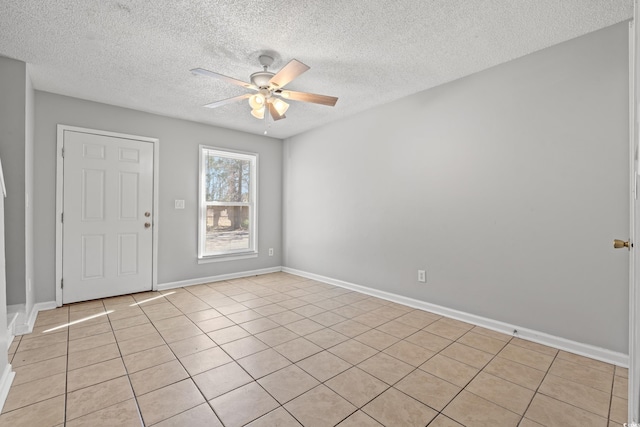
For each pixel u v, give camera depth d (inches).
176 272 161.8
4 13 78.7
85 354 88.0
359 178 153.1
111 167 141.7
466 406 66.2
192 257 167.3
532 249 97.6
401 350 91.1
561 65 92.0
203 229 172.2
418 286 128.5
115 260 143.2
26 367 80.7
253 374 78.1
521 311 100.0
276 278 183.5
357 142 153.9
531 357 87.0
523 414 63.7
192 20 82.0
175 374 77.9
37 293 124.4
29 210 113.9
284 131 186.5
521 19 81.3
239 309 127.0
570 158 90.4
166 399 68.0
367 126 148.7
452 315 117.0
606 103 84.8
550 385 73.7
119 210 144.0
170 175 159.2
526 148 98.6
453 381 75.4
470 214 112.0
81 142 134.3
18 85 102.6
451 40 91.0
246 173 192.1
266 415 63.2
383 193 141.8
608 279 84.6
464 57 100.4
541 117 95.7
